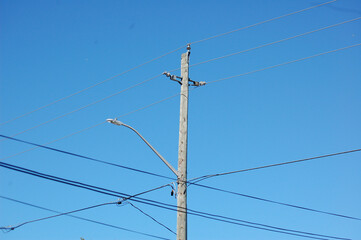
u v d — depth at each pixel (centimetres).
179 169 1552
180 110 1639
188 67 1709
